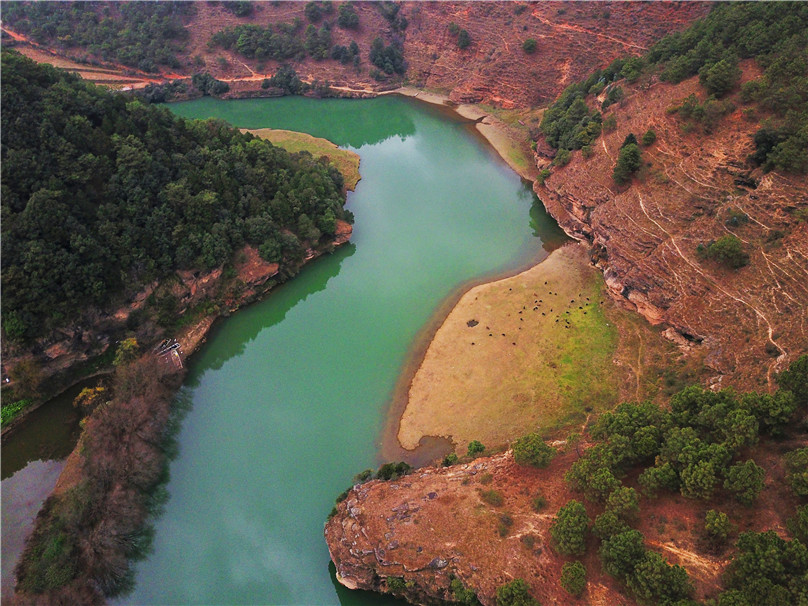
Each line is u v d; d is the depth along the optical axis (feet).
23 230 223.10
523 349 258.78
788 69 287.28
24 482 203.31
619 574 147.43
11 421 221.66
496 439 217.97
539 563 160.15
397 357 261.85
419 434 223.51
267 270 300.40
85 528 181.27
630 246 289.33
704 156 296.71
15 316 217.77
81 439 210.59
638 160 313.94
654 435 174.19
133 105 294.25
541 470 185.37
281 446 222.89
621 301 282.77
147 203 267.18
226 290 289.74
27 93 246.88
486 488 183.83
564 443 202.08
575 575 148.87
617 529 152.56
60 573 169.27
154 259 265.13
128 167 266.57
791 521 143.13
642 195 306.14
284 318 291.79
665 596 138.10
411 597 169.78
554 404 229.86
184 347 264.93
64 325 230.68
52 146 244.63
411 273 320.09
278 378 255.09
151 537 192.24
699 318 244.22
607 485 162.30
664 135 322.55
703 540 152.76
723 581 142.10
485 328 272.72
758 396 174.40
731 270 249.14
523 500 177.99
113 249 249.96
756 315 228.84
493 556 163.53
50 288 226.17
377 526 176.55
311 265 325.62
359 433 226.79
